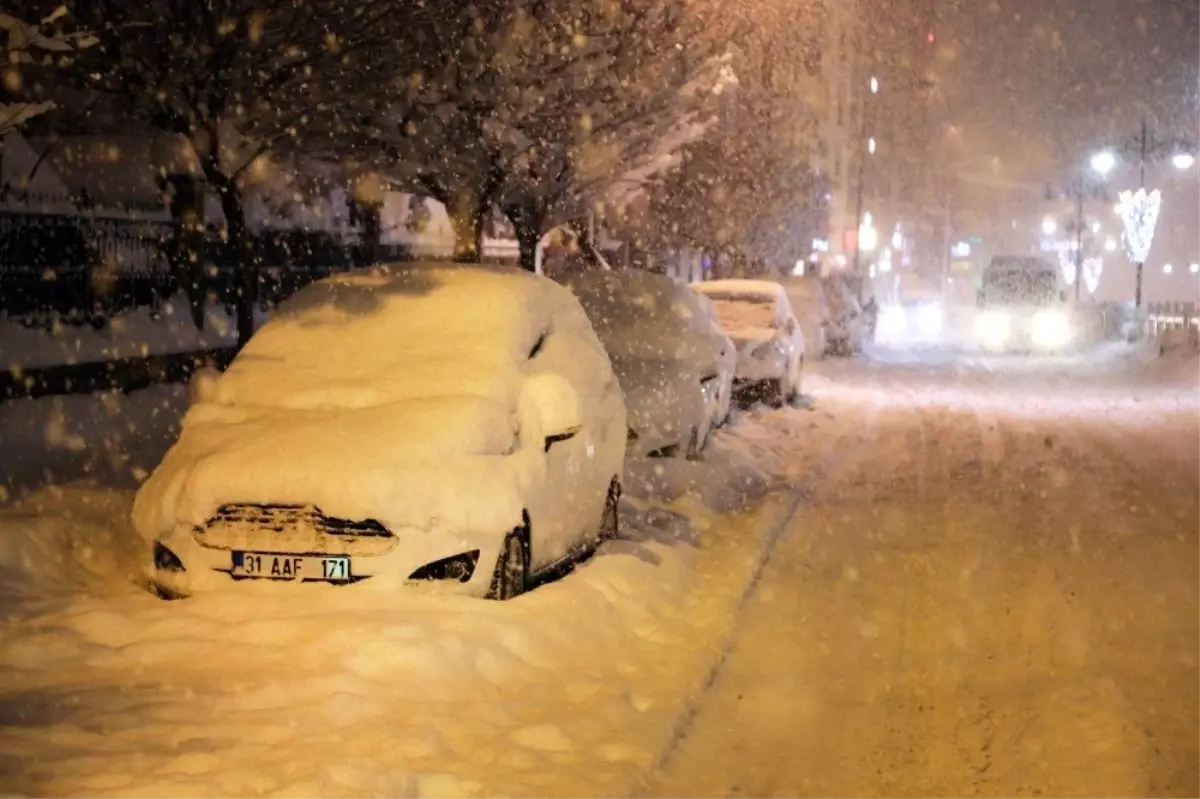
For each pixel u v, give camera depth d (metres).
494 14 14.45
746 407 21.34
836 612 9.09
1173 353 31.55
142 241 17.31
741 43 20.31
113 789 5.14
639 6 16.08
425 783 5.45
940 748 6.48
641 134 18.03
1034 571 10.24
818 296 34.16
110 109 15.45
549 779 5.69
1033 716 6.91
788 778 6.10
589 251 25.48
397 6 12.29
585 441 9.49
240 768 5.46
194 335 17.50
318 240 23.44
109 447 13.27
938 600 9.39
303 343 9.14
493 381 8.62
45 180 17.94
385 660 6.83
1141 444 17.91
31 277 15.02
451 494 7.71
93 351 14.98
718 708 7.09
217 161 12.72
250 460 7.77
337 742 5.88
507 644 7.40
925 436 18.83
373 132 14.95
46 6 10.95
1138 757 6.26
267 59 12.04
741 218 32.03
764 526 11.62
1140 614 8.94
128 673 6.83
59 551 9.16
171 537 7.91
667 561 9.96
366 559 7.61
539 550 8.49
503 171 16.44
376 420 8.10
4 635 7.25
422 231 28.31
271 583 7.71
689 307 15.84
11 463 11.85
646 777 5.93
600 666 7.61
